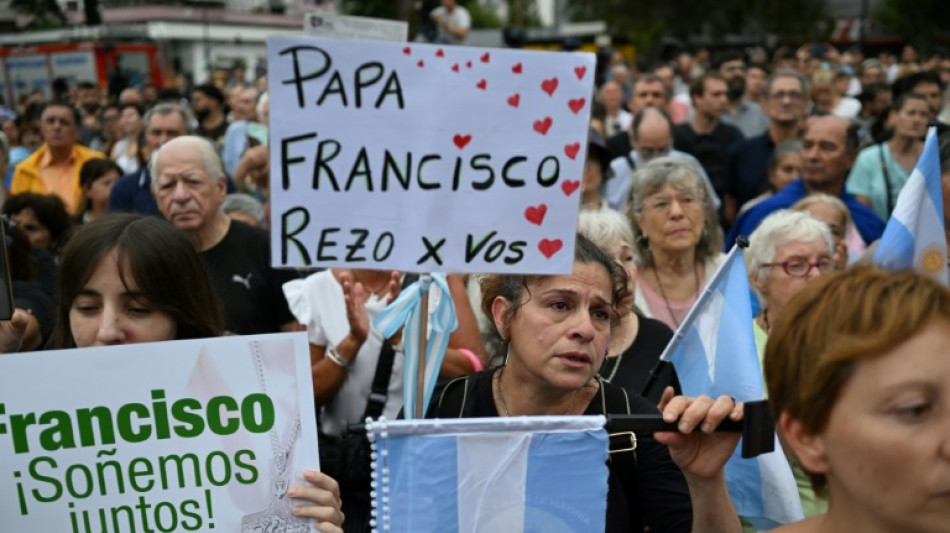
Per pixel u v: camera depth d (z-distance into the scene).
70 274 2.58
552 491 2.10
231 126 9.06
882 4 38.84
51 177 8.18
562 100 2.34
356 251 2.36
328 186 2.33
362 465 3.09
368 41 2.29
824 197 5.02
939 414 1.46
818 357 1.53
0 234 2.38
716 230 4.69
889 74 18.17
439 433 2.08
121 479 2.22
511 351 2.60
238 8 48.44
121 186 6.25
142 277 2.55
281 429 2.24
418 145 2.33
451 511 2.08
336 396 3.84
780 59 16.64
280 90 2.29
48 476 2.21
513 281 2.54
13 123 12.33
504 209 2.37
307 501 2.24
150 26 40.34
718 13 37.34
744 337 2.65
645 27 37.47
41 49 31.14
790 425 1.63
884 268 1.62
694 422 2.02
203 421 2.23
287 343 2.25
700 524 2.16
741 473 2.68
